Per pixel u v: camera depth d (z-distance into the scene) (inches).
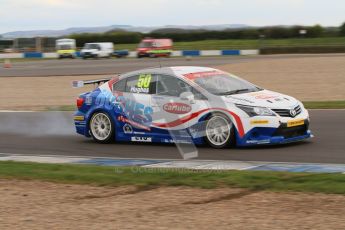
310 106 1389.0
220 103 879.7
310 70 2504.9
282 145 901.8
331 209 514.9
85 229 486.9
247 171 685.3
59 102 1750.7
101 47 4955.7
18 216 535.2
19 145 1021.2
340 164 748.0
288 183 609.6
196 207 542.3
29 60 4975.4
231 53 4916.3
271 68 2672.2
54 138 1086.4
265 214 508.7
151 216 518.9
